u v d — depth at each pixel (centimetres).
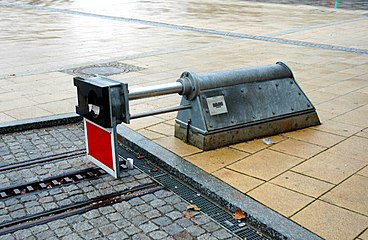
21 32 1317
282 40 1185
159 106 602
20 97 641
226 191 364
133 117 423
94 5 2222
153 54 980
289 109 501
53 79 750
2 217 335
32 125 527
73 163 432
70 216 337
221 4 2330
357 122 533
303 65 870
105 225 325
